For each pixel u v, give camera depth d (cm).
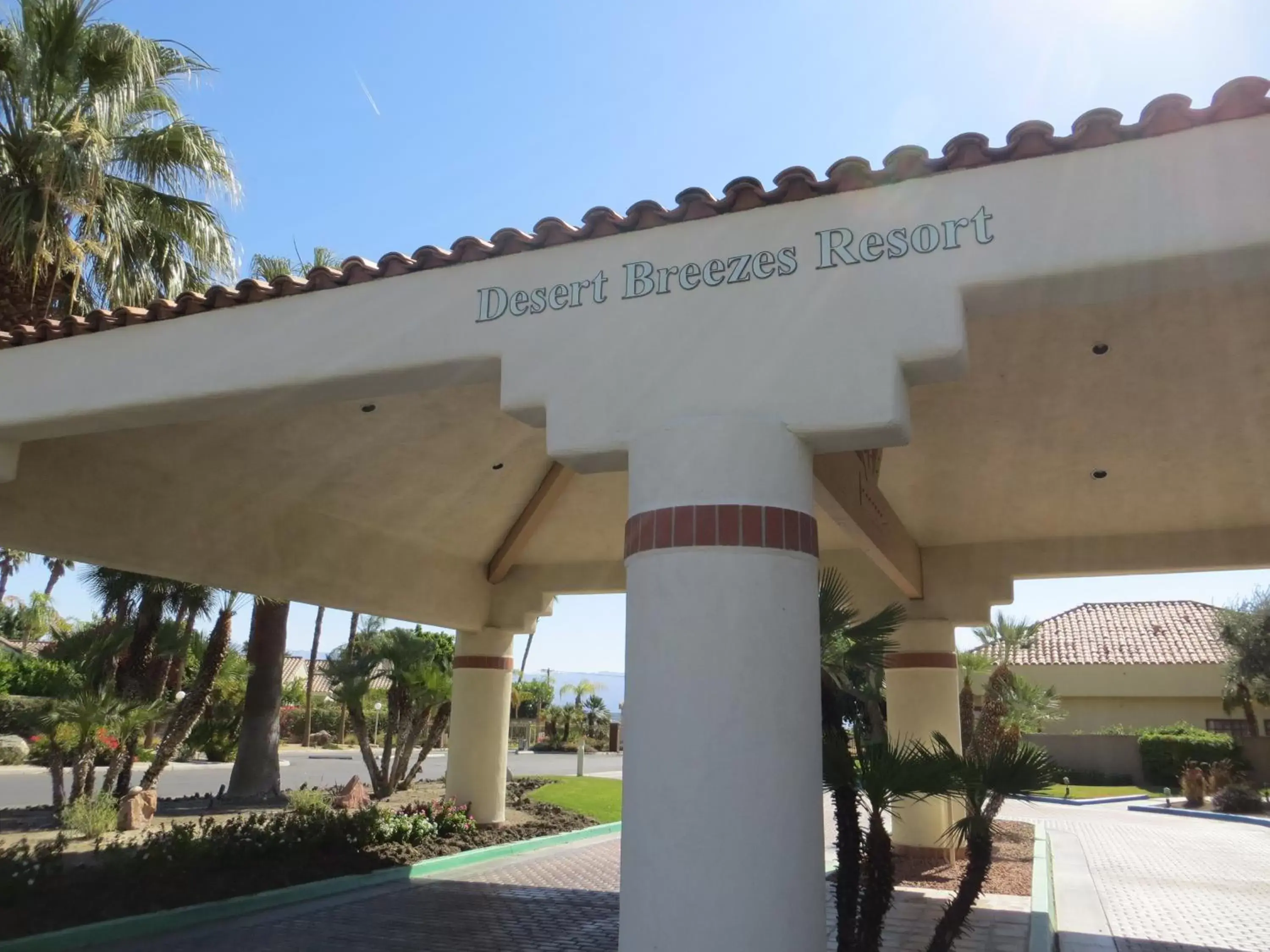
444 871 1212
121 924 833
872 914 569
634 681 480
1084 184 479
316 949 820
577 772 3070
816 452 525
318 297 648
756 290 523
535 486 1276
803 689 471
